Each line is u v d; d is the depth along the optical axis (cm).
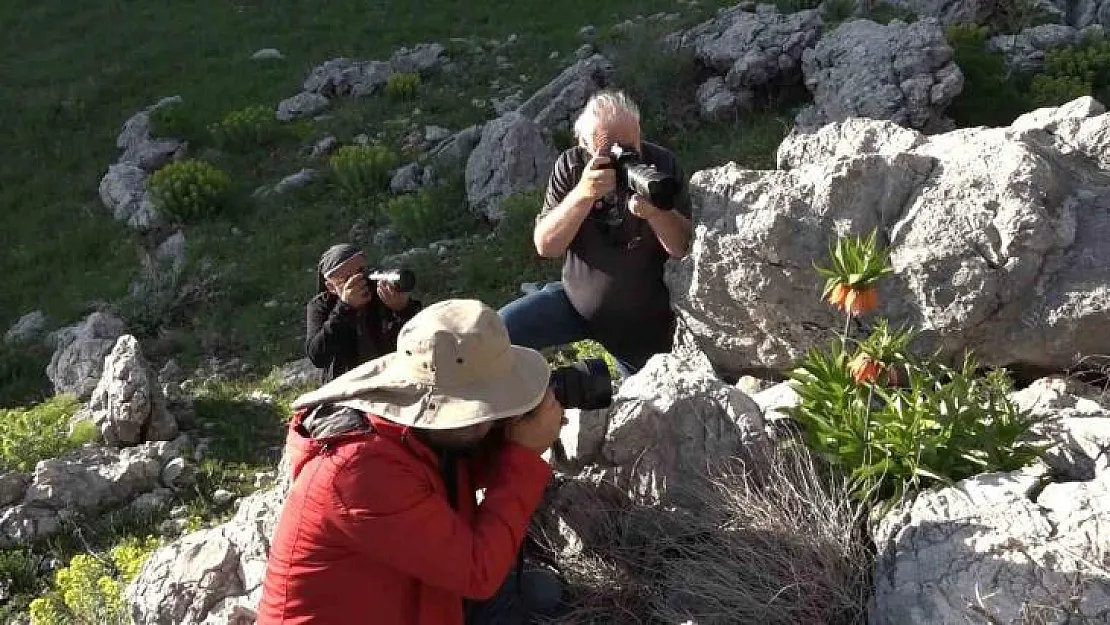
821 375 339
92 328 1167
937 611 267
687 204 429
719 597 296
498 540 266
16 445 890
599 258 430
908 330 394
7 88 1962
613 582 317
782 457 333
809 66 1267
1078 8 1546
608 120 397
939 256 386
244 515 391
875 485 313
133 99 1875
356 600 255
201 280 1276
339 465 248
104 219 1541
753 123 1302
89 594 593
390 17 2045
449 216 1304
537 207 1190
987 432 314
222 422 964
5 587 745
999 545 273
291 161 1573
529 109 1476
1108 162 429
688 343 452
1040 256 382
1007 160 393
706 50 1376
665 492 336
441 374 256
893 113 1166
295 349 1120
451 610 271
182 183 1462
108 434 905
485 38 1855
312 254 1319
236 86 1842
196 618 366
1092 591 256
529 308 451
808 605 290
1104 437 315
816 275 404
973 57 1253
